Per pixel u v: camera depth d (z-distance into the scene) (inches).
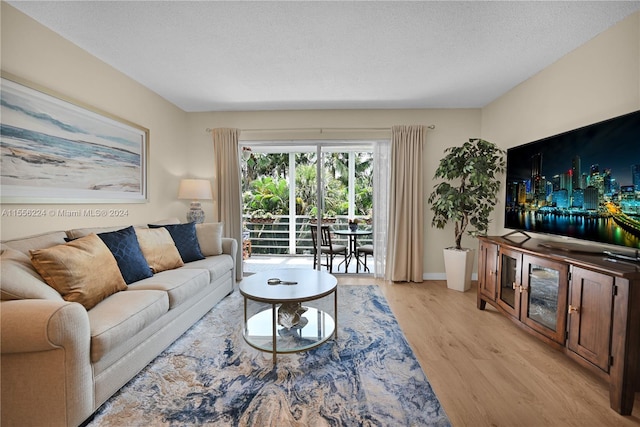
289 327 90.3
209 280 109.0
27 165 79.7
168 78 122.1
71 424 52.6
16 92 76.8
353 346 88.5
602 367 63.7
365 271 182.2
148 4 75.8
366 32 88.7
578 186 85.4
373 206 166.1
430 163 161.8
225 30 87.7
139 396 65.3
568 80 101.2
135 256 91.6
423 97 144.3
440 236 164.1
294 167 227.9
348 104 154.5
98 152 103.7
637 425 57.1
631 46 79.4
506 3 75.5
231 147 162.9
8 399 51.9
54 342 49.8
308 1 74.8
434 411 60.9
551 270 79.6
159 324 80.1
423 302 128.0
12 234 77.1
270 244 232.5
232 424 57.2
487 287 113.3
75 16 80.6
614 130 74.4
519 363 79.4
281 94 140.2
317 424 57.2
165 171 146.9
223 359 81.0
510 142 134.6
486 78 122.0
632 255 72.6
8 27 75.2
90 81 101.1
